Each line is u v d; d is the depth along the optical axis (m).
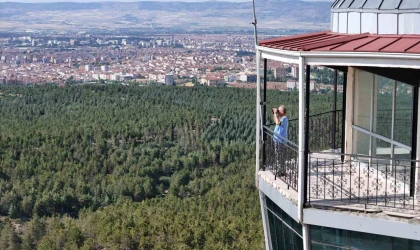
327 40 11.40
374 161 12.70
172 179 86.06
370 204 10.71
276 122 13.30
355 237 10.49
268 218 12.91
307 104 10.66
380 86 12.43
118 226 56.22
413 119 11.15
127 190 81.56
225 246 48.41
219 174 84.12
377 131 12.57
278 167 12.43
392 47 10.28
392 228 10.10
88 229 60.31
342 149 13.93
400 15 11.34
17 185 79.81
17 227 72.25
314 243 10.88
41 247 58.06
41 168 86.44
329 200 11.02
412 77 11.04
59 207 76.56
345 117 13.73
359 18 12.00
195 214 60.03
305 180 10.77
